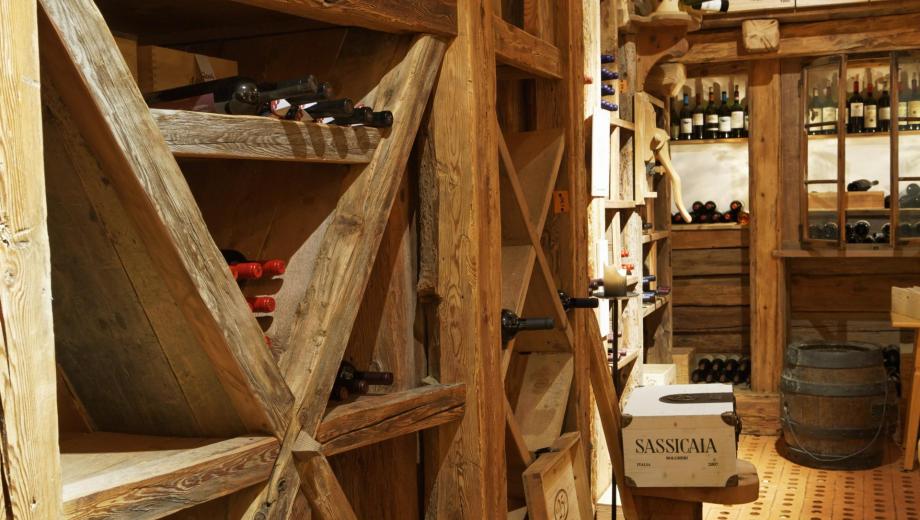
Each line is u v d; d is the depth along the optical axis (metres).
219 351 1.33
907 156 6.57
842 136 5.98
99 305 1.38
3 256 0.96
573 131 2.78
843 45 6.08
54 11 1.08
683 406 3.11
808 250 6.31
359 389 1.77
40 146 1.00
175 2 1.74
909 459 5.20
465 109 1.93
